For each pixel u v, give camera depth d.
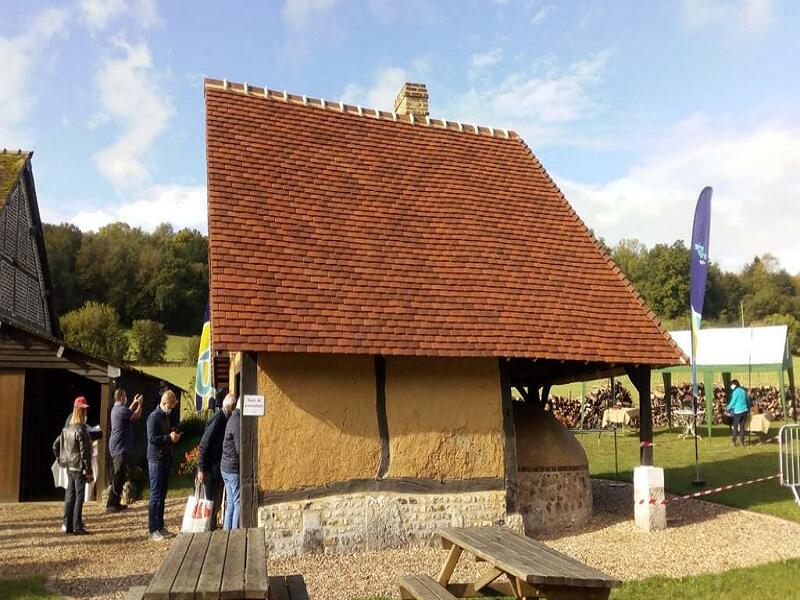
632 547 9.05
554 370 12.02
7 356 14.41
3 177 21.53
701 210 12.94
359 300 9.40
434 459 9.38
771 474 14.66
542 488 10.46
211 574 4.28
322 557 8.53
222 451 9.30
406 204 11.27
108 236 66.31
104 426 14.45
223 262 9.01
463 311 9.91
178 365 44.81
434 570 7.89
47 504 13.88
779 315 64.75
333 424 8.98
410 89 14.29
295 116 11.85
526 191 12.75
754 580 7.22
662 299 74.56
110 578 7.50
